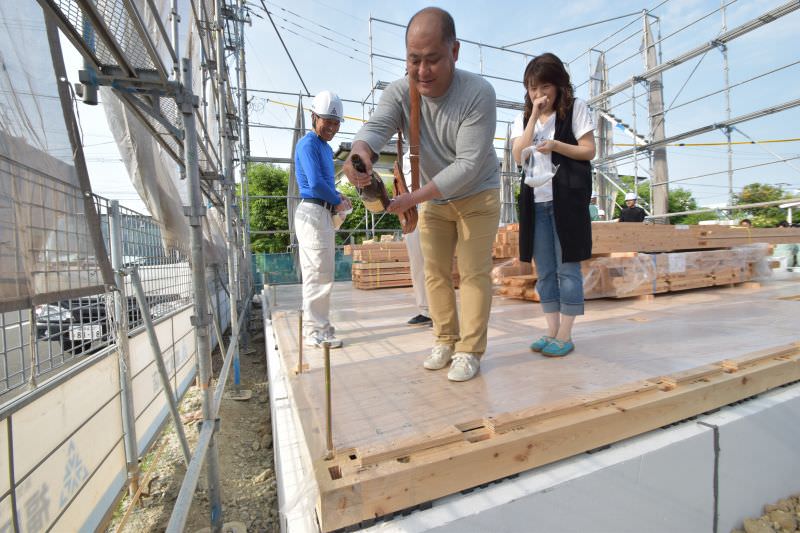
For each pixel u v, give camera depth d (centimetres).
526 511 132
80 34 155
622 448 160
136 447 271
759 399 208
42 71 136
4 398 164
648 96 1055
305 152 278
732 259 554
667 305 429
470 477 132
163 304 379
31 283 133
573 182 226
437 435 139
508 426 146
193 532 239
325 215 285
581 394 175
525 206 248
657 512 159
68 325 213
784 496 204
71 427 205
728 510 183
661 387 183
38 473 176
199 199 194
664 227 534
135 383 298
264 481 290
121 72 175
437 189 177
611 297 485
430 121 193
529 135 230
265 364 568
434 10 166
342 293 629
